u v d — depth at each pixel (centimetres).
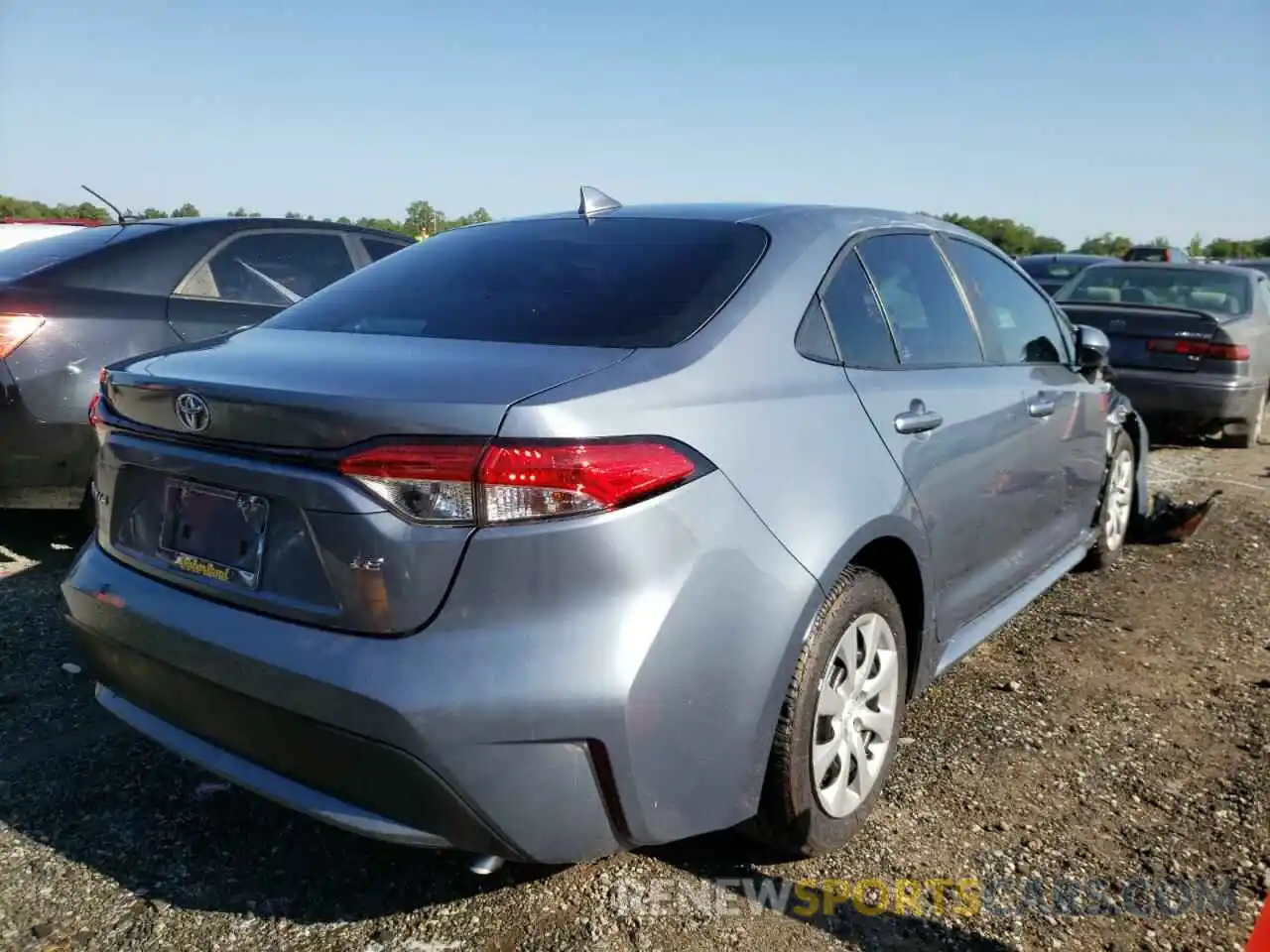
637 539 203
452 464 195
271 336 274
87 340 452
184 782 295
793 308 266
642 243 288
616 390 212
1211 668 392
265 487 213
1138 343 841
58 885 247
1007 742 327
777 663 227
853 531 246
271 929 234
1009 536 358
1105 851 269
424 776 197
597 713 198
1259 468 786
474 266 295
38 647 383
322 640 205
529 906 243
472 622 197
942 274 347
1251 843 273
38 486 445
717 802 222
